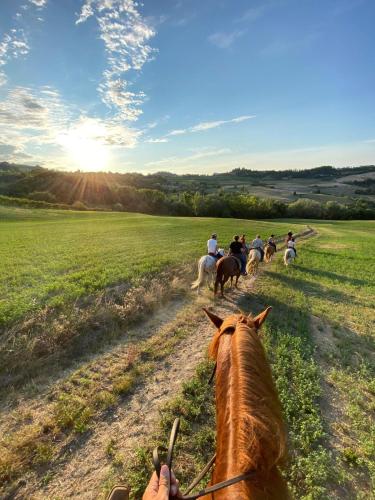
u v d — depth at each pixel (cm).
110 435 570
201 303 1320
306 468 488
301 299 1441
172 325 1073
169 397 679
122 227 4681
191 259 2152
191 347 923
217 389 291
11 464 500
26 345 836
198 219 6931
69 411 621
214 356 364
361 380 767
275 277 1909
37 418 610
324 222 8231
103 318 1035
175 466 500
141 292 1295
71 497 455
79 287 1384
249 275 1905
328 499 447
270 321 1118
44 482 477
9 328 950
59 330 905
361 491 469
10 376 737
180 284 1518
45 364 787
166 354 868
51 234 3659
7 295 1266
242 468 192
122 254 2314
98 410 633
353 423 608
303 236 4734
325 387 737
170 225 5216
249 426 207
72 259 2100
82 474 491
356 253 3089
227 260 1390
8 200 8000
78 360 823
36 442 543
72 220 5828
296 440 548
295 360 826
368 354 938
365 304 1429
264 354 302
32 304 1128
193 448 536
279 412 238
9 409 634
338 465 513
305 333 1026
